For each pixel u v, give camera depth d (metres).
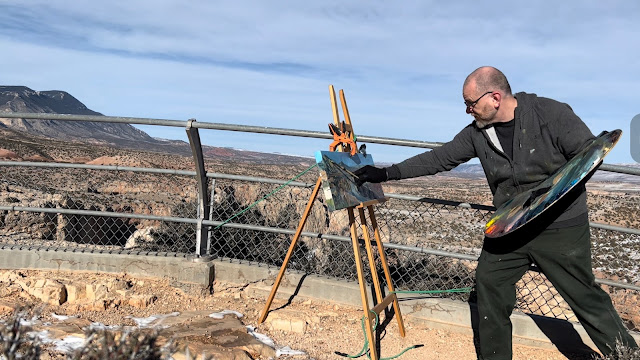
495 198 3.98
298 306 5.52
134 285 5.71
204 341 4.41
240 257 6.35
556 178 3.51
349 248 5.99
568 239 3.66
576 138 3.47
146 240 6.87
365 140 5.18
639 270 5.01
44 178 11.09
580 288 3.73
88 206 8.63
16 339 2.46
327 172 3.98
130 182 8.86
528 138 3.61
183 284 5.71
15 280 5.52
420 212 5.66
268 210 6.33
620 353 3.62
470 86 3.69
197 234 5.81
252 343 4.49
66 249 5.94
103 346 2.45
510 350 4.16
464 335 5.06
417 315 5.21
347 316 5.32
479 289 4.07
